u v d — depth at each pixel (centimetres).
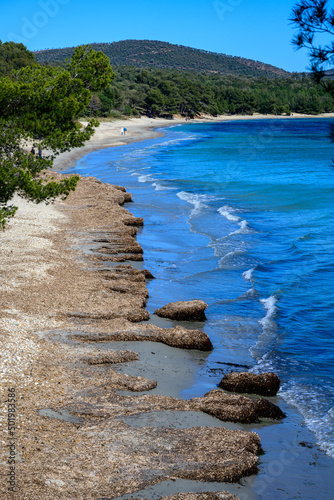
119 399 980
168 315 1565
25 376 1023
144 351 1285
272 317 1612
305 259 2316
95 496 681
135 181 4897
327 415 1040
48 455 758
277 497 759
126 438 834
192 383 1149
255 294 1841
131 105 17488
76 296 1588
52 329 1304
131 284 1764
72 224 2653
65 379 1039
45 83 1608
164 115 18775
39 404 918
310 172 5781
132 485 715
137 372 1160
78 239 2338
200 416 962
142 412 935
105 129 12250
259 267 2173
